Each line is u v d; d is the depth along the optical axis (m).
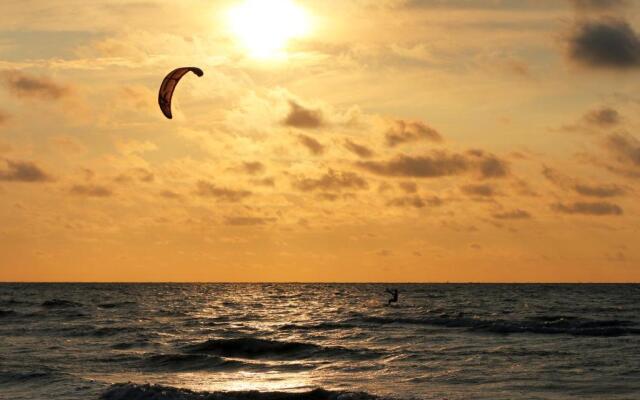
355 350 47.19
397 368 40.03
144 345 52.03
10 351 48.16
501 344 49.53
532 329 58.12
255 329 65.44
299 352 47.25
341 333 60.59
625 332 55.72
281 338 57.22
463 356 43.62
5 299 141.25
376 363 42.16
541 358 42.06
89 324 71.50
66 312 92.50
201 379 37.91
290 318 81.25
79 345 51.94
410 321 69.81
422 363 41.41
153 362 43.06
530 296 162.38
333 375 38.53
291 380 37.22
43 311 94.75
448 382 35.22
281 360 44.69
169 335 59.59
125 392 31.95
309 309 103.31
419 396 31.77
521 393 32.16
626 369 37.66
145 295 179.88
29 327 66.69
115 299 146.12
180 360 43.25
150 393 31.73
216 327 68.00
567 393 32.00
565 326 60.59
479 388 33.47
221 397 31.53
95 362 43.12
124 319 79.69
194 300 142.88
